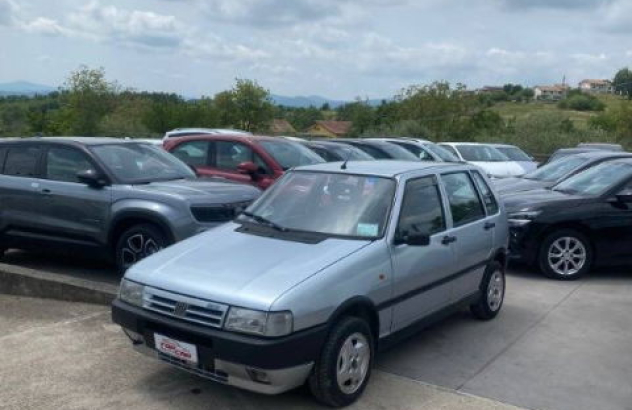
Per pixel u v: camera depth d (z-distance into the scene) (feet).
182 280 15.05
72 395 15.67
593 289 26.63
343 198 18.02
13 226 26.78
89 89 135.74
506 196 30.81
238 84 142.82
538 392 16.47
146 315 15.12
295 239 16.76
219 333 14.01
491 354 19.02
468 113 134.51
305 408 15.16
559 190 31.42
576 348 19.65
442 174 20.07
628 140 123.95
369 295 15.75
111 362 17.61
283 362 13.79
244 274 14.94
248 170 31.81
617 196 27.96
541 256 28.17
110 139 28.50
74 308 22.13
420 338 20.30
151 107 143.54
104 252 25.30
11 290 23.81
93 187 25.30
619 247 28.14
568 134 112.27
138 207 24.21
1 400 15.35
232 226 18.29
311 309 14.25
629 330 21.40
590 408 15.65
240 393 15.87
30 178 26.63
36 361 17.63
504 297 25.03
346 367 15.08
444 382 16.93
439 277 18.61
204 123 142.72
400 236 17.03
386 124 135.03
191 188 25.43
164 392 15.87
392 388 16.43
